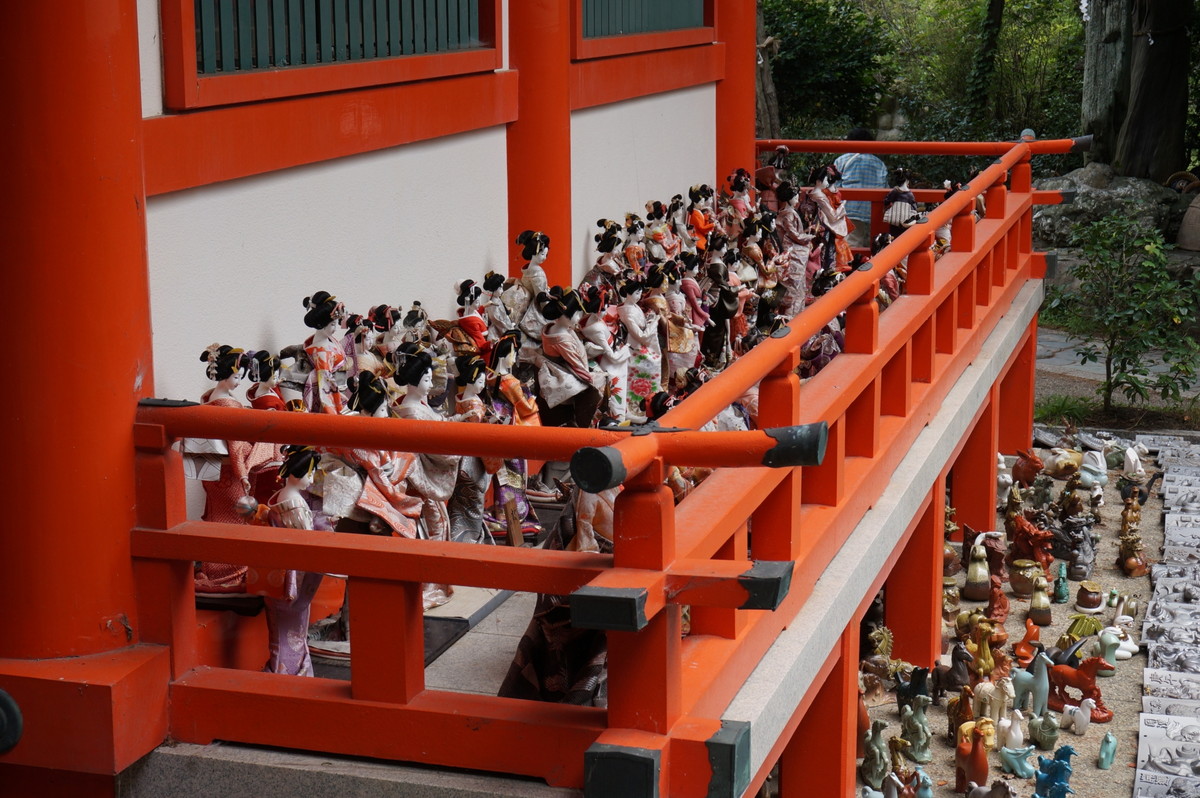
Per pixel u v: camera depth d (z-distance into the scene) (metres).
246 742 4.60
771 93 20.86
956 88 29.98
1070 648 9.10
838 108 27.53
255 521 5.23
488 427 4.32
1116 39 22.55
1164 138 22.52
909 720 8.51
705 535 4.50
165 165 5.41
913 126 28.86
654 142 11.64
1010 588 11.14
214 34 5.82
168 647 4.68
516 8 8.59
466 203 8.23
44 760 4.51
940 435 8.58
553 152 8.84
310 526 4.97
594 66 10.00
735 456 3.95
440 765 4.37
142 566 4.68
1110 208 21.86
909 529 7.86
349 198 6.91
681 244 10.43
